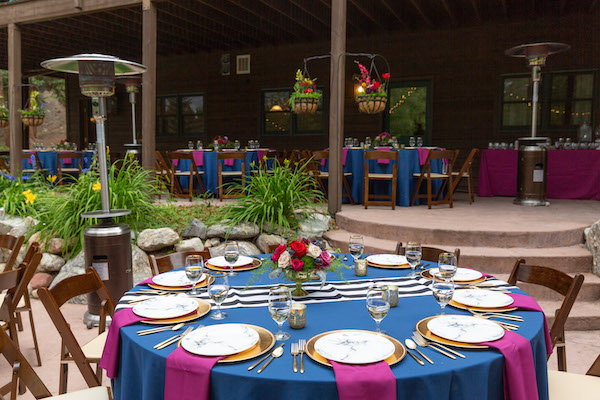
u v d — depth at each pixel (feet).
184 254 8.73
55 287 6.63
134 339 5.11
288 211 16.25
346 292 6.76
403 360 4.53
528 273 7.63
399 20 29.50
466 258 13.65
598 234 13.12
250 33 32.32
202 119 38.70
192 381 4.40
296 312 5.41
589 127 26.43
